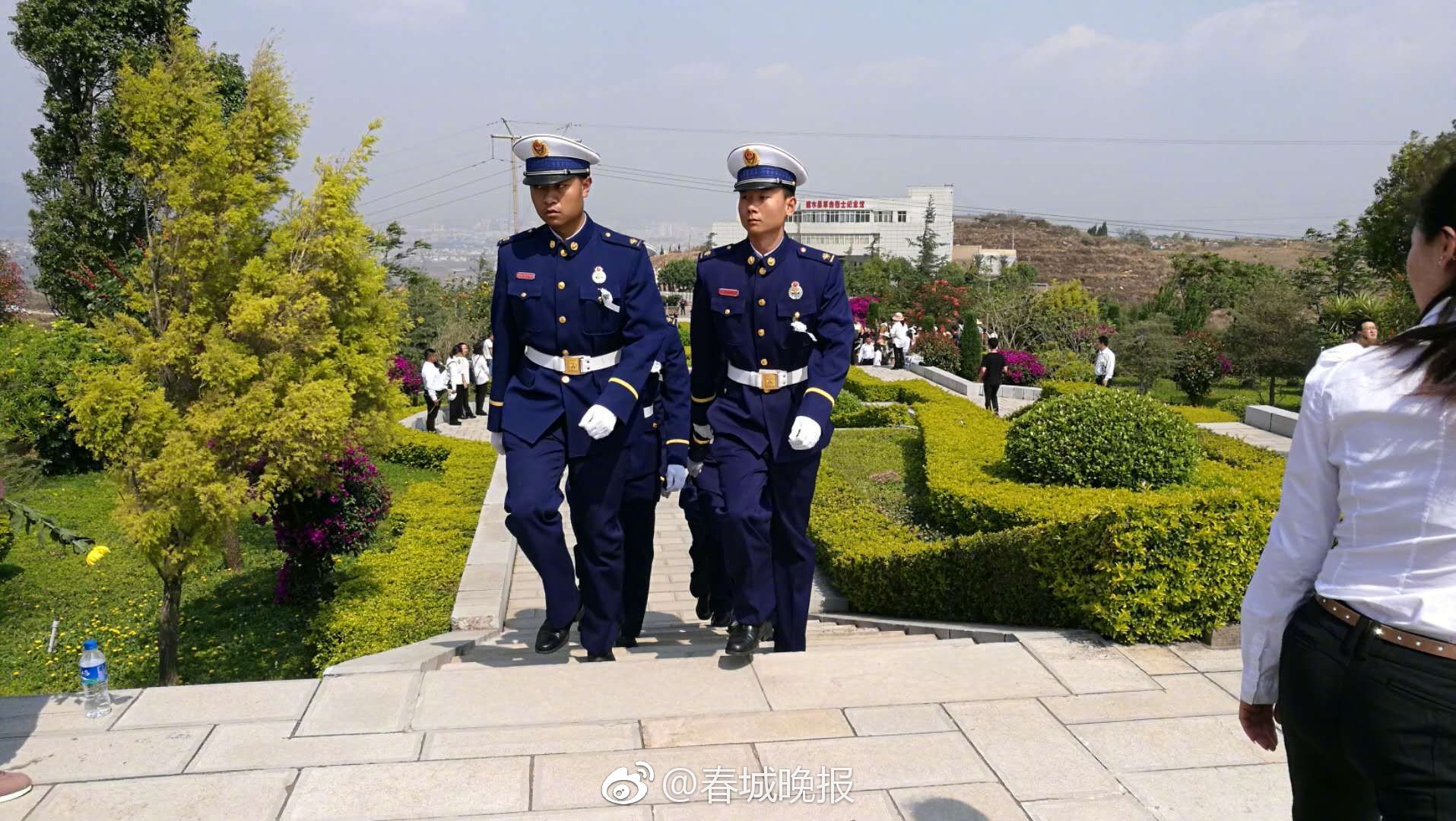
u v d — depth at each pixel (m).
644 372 4.36
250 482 7.07
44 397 13.17
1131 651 4.35
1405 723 1.74
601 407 4.16
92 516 11.25
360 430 8.55
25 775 3.19
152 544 6.14
